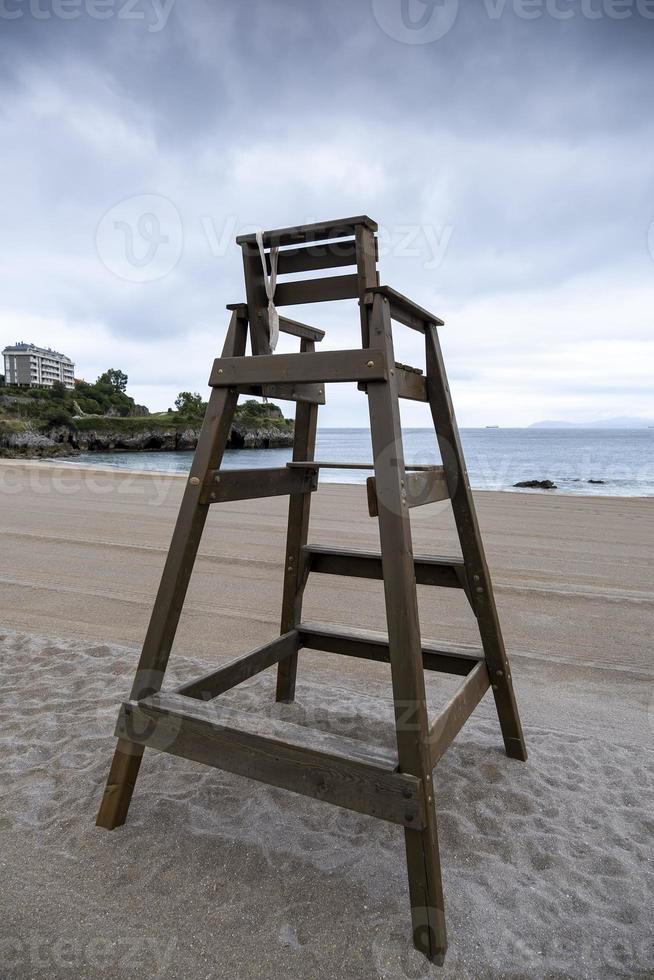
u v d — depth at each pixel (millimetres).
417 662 1764
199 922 1794
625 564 6457
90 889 1920
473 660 2697
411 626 1768
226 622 4602
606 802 2400
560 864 2049
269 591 5441
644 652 4035
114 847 2113
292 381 1947
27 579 5754
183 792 2453
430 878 1692
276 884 1949
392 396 1840
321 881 1966
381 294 1896
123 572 6070
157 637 2160
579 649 4082
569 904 1881
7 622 4547
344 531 8117
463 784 2512
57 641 4059
